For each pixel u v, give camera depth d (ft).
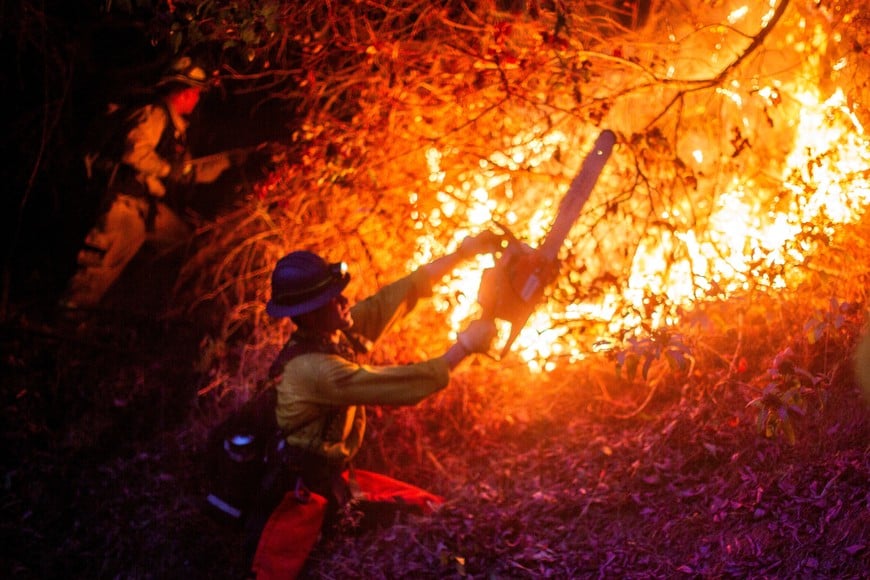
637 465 13.96
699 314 13.53
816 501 11.85
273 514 12.80
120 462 16.93
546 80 16.16
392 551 13.39
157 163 19.67
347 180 17.51
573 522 13.44
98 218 19.66
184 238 20.80
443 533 13.51
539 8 15.10
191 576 14.46
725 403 14.11
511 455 15.43
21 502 16.17
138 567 14.75
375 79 16.93
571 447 15.07
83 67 20.84
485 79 15.94
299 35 16.70
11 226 22.20
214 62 19.52
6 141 21.80
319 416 12.60
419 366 11.85
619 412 15.42
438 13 16.01
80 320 20.08
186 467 16.61
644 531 12.92
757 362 14.62
